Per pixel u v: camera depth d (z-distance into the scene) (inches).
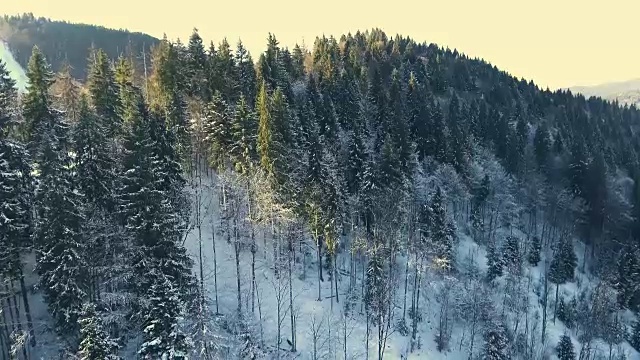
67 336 1678.2
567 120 5654.5
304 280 2536.9
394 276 2573.8
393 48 6127.0
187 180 2546.8
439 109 3973.9
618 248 3614.7
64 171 1736.0
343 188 2709.2
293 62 4655.5
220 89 3321.9
